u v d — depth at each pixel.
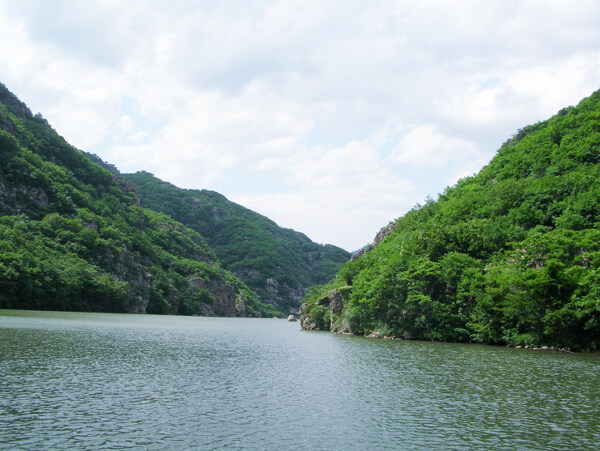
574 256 69.88
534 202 95.75
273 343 75.31
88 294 155.38
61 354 47.69
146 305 194.25
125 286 177.12
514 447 22.72
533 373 43.53
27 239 151.38
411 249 95.06
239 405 29.92
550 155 118.81
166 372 41.09
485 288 75.25
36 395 30.27
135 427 24.61
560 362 51.44
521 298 68.00
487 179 138.75
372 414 28.28
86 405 28.53
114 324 100.69
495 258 83.12
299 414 28.06
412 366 47.88
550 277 66.19
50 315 112.62
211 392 33.50
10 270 120.19
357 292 99.06
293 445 22.52
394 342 79.25
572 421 27.08
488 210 103.69
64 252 163.25
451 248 91.88
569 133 122.56
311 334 104.00
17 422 24.64
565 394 34.16
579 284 63.28
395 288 88.50
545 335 67.50
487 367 47.22
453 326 81.50
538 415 28.31
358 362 50.94
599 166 100.56
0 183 162.50
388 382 38.62
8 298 121.31
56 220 171.12
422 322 84.94
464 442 23.39
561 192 94.44
